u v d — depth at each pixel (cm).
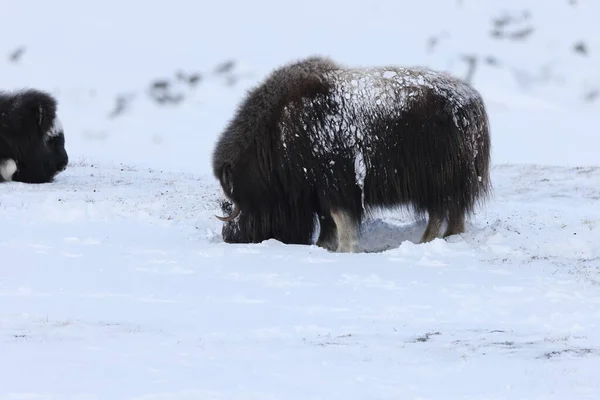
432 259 4047
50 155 6688
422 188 4397
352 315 3022
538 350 2528
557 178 7469
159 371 2209
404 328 2831
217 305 3134
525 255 4191
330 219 4500
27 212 5116
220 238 4650
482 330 2806
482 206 4575
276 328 2794
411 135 4341
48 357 2317
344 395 2042
